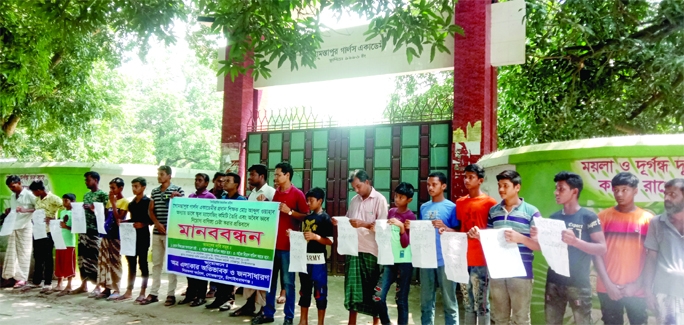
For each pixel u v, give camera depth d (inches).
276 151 352.2
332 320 225.3
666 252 139.0
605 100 345.7
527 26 319.9
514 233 150.2
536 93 368.2
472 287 169.5
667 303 137.7
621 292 148.2
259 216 218.8
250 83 366.9
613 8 320.8
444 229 170.9
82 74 486.0
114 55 471.2
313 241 202.1
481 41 271.6
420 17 205.3
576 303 147.2
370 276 195.9
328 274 326.0
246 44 202.4
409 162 303.3
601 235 143.3
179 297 272.2
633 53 319.0
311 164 338.6
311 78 340.8
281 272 220.4
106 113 592.1
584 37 323.6
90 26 213.9
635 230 148.4
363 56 322.3
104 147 727.7
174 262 245.6
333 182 329.1
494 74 285.0
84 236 273.0
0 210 357.7
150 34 212.5
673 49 304.8
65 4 213.0
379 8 207.6
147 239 258.7
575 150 183.0
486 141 269.7
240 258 222.8
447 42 293.3
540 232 147.6
